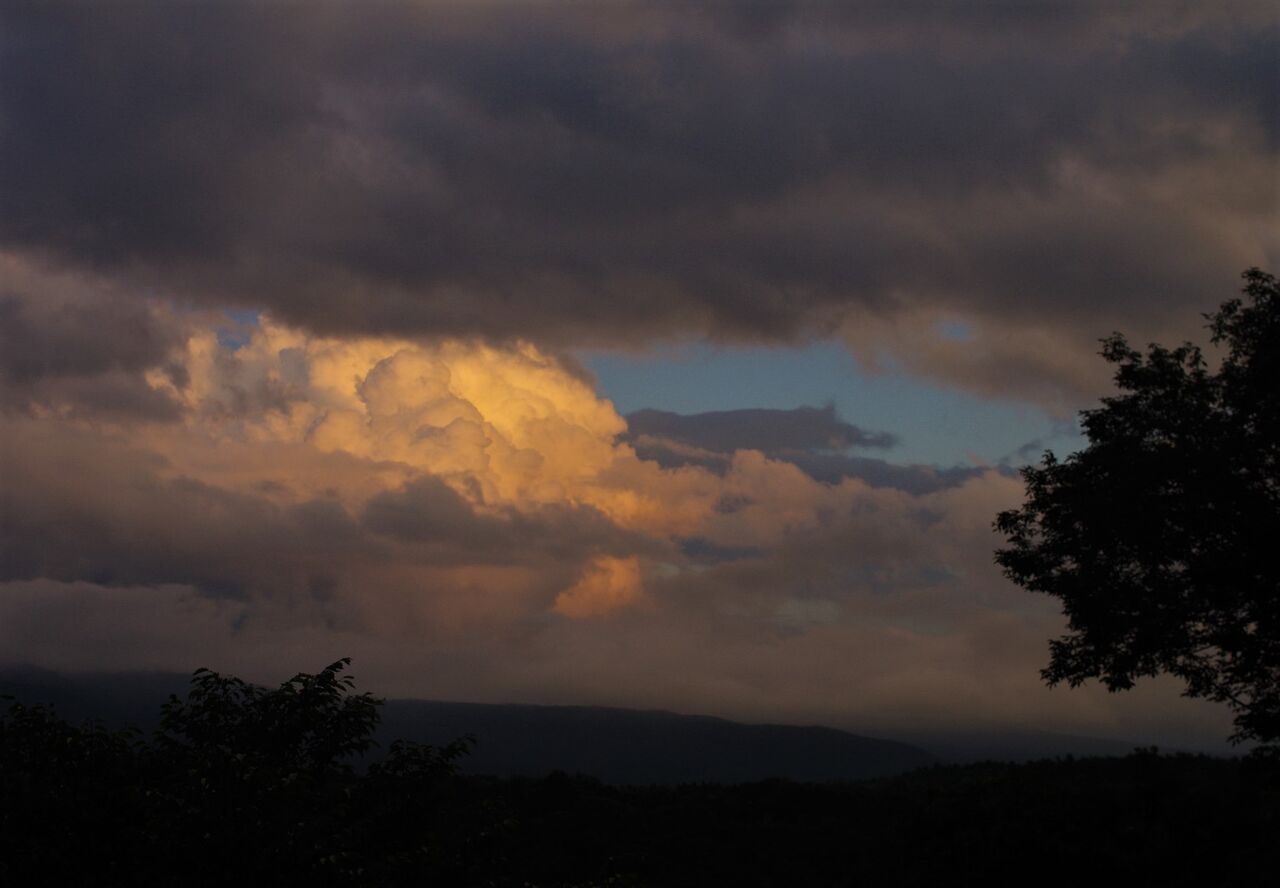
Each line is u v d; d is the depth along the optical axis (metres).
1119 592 23.50
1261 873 23.67
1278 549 21.48
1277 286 23.64
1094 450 24.69
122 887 11.02
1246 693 23.52
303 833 11.65
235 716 13.46
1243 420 23.06
